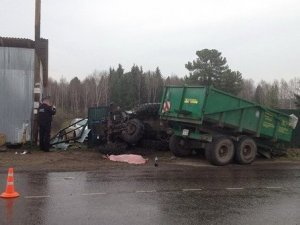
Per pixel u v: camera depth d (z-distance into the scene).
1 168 13.41
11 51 18.56
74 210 8.70
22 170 13.16
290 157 18.62
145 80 91.94
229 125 16.03
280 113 17.50
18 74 18.62
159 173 13.34
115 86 87.56
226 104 15.84
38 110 17.70
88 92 88.88
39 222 7.85
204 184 11.81
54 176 12.28
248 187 11.59
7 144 18.02
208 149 15.62
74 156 16.31
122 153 17.12
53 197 9.72
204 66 60.88
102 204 9.23
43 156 16.11
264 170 14.86
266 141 17.78
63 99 90.00
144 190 10.73
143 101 88.81
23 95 18.66
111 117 18.58
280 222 8.28
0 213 8.37
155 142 18.14
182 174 13.32
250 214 8.80
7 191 9.65
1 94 18.52
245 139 16.33
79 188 10.73
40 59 20.44
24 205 8.97
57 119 48.94
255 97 95.50
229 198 10.17
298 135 20.91
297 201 10.05
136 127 17.83
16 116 18.59
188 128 16.47
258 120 16.83
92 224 7.82
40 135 17.48
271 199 10.19
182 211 8.86
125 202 9.47
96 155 16.69
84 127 20.45
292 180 12.88
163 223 8.00
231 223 8.12
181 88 16.31
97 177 12.30
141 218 8.27
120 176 12.57
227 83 59.78
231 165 15.95
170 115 16.64
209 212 8.84
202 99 15.33
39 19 18.67
